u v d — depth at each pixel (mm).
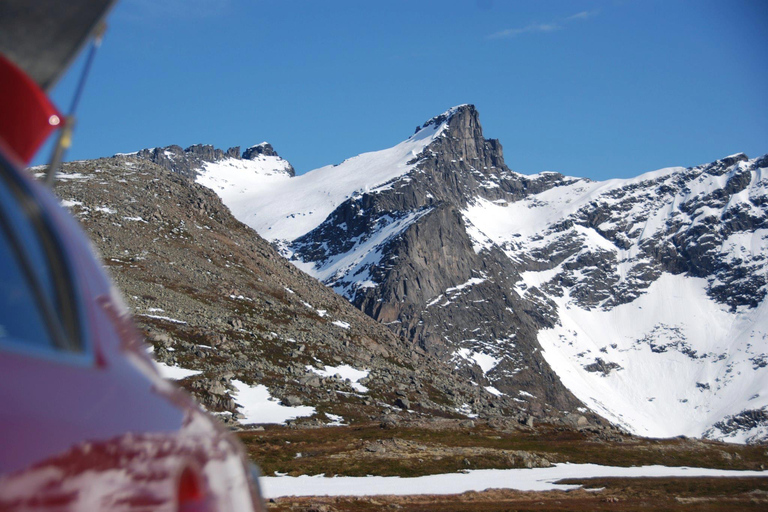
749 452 113562
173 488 2535
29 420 1936
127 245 198875
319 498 61656
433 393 170375
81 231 3357
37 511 1810
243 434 108188
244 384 139625
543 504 64375
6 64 3322
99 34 3824
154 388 2971
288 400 133875
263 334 172250
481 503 63844
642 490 73375
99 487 2062
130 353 3068
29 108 3400
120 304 3336
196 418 3205
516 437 120438
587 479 81312
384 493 67125
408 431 116875
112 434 2250
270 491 66312
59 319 2480
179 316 166625
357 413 137000
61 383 2195
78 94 3709
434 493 68375
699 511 62688
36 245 2592
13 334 2174
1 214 2447
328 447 98562
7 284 2268
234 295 194000
